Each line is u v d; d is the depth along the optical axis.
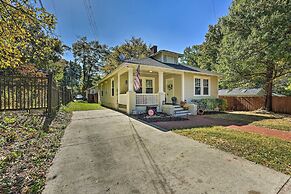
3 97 6.07
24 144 4.04
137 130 5.95
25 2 3.21
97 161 3.23
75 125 6.88
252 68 12.02
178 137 4.98
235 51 11.80
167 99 14.10
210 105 12.73
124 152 3.73
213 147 4.03
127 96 10.48
